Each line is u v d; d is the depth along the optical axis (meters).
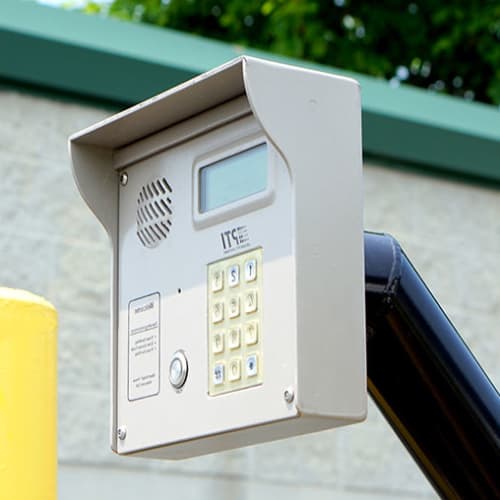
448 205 5.32
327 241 1.84
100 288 4.69
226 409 1.96
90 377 4.63
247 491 4.80
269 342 1.90
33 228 4.61
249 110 1.99
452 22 12.09
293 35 11.41
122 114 2.11
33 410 1.84
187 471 4.71
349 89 1.87
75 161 2.22
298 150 1.84
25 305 1.85
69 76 4.70
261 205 1.95
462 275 5.30
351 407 1.82
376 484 5.04
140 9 12.31
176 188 2.12
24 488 1.82
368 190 5.16
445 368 2.05
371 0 12.04
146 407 2.12
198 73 4.89
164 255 2.12
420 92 5.30
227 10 11.88
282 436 1.96
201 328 2.03
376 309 2.04
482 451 2.06
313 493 4.91
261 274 1.93
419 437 2.08
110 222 2.23
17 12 4.65
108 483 4.59
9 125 4.62
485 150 5.38
